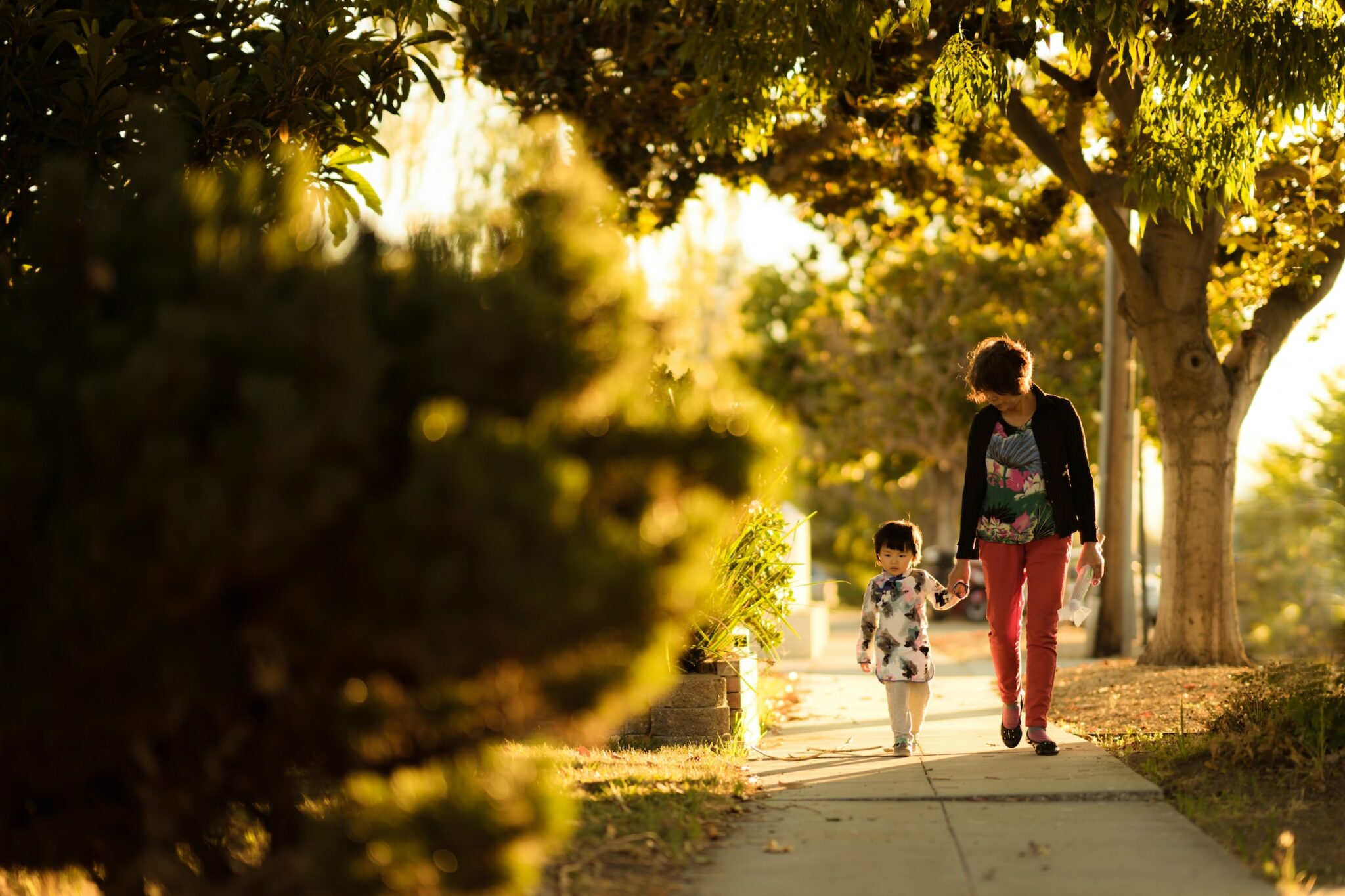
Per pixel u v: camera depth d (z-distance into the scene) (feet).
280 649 14.38
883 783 28.12
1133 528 70.28
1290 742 27.78
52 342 15.26
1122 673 51.13
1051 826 23.53
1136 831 23.07
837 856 21.65
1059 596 31.76
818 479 159.02
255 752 16.15
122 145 26.91
